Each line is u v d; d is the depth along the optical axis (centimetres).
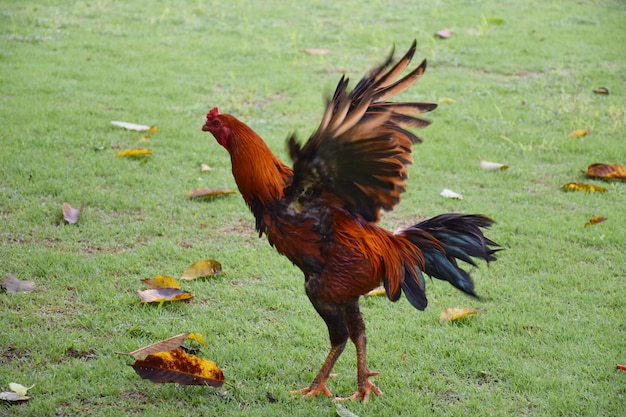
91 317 796
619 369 738
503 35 1970
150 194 1099
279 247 683
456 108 1500
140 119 1366
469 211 1091
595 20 2114
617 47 1881
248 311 832
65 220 998
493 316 833
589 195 1155
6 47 1683
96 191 1086
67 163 1168
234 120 693
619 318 835
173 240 981
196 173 1180
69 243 952
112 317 801
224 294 862
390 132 664
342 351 714
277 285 888
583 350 770
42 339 752
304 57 1750
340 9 2194
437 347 772
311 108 1463
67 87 1491
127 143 1266
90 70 1595
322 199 661
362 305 860
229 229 1023
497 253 980
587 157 1298
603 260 966
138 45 1788
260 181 677
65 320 791
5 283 839
